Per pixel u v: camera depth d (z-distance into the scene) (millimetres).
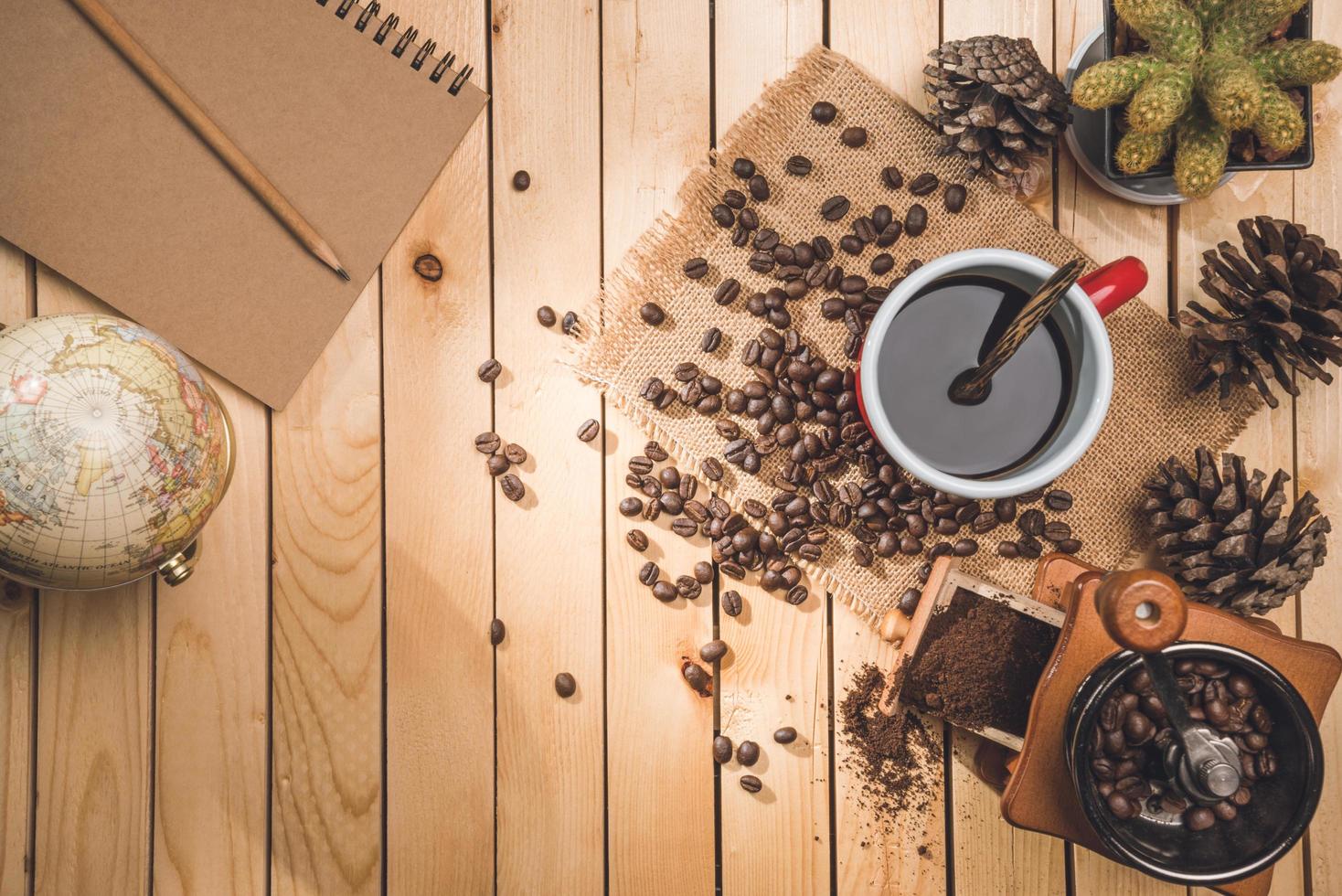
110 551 672
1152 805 670
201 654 752
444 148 751
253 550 753
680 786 757
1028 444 697
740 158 744
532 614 757
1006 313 691
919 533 740
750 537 742
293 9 739
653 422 748
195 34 734
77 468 659
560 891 756
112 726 749
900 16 751
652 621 757
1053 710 680
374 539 756
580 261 756
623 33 755
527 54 754
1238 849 666
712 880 756
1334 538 751
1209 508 714
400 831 754
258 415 752
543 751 757
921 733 750
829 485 743
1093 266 747
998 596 704
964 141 713
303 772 754
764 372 740
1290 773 661
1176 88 659
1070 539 742
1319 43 663
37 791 746
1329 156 750
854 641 753
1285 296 688
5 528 663
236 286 743
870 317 740
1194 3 672
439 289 755
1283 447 749
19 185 727
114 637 750
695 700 757
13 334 670
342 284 749
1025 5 750
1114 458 743
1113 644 675
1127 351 743
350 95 745
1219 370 710
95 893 747
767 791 756
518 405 756
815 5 753
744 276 747
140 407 667
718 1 753
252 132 739
